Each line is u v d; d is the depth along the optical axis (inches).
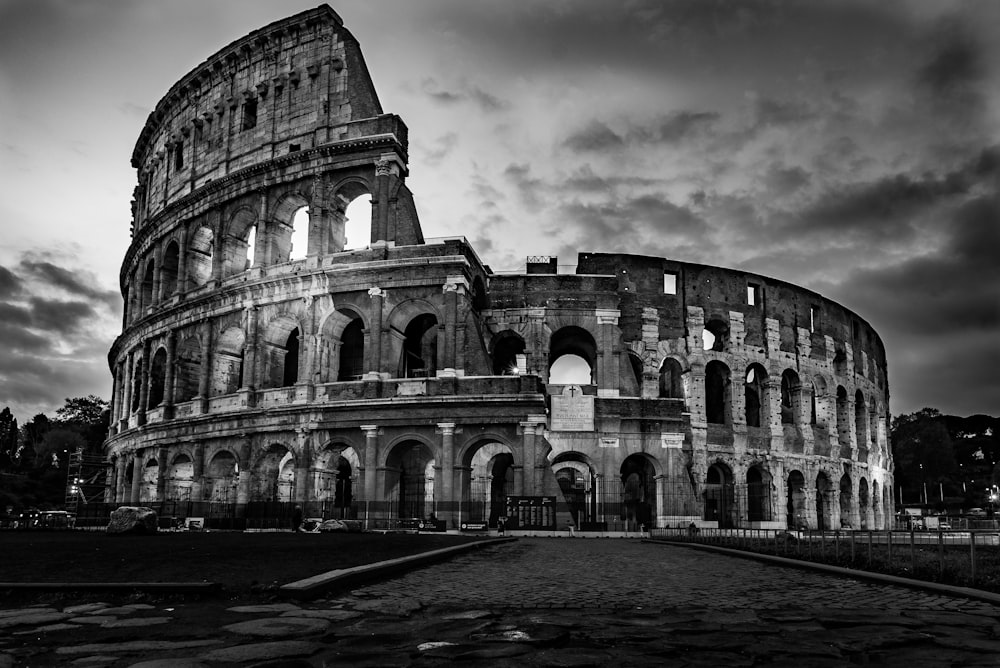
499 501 2915.8
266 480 2738.7
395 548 1311.5
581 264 3270.2
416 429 2522.1
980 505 6141.7
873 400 4229.8
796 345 3585.1
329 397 2647.6
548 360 2928.2
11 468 5659.5
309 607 672.4
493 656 476.1
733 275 3449.8
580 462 3016.7
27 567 959.0
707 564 1204.5
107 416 6112.2
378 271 2664.9
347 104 2886.3
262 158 3002.0
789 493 3526.1
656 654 486.6
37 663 454.9
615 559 1305.4
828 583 908.0
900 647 507.8
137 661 458.0
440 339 2600.9
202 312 2989.7
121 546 1341.0
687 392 3243.1
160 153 3523.6
